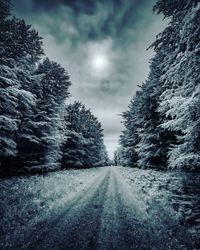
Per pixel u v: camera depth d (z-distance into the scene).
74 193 12.59
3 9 10.92
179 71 7.34
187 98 7.00
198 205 7.06
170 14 7.52
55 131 22.62
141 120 19.67
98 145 57.66
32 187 11.88
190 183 8.88
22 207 7.86
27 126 17.80
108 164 159.12
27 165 19.34
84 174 27.62
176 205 8.29
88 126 45.38
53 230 6.01
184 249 4.93
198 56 6.41
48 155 21.88
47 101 20.66
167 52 8.36
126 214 7.96
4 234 5.46
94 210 8.44
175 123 7.53
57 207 8.71
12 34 12.02
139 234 5.88
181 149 7.98
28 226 6.25
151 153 18.42
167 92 8.54
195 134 6.78
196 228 6.09
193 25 6.09
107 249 4.94
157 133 17.38
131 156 34.25
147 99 18.09
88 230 6.15
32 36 13.89
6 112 14.25
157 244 5.18
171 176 12.83
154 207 8.52
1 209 7.17
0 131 13.59
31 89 18.14
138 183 17.34
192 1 6.20
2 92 11.43
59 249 4.83
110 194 12.48
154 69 17.36
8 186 11.87
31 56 15.72
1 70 11.48
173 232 5.86
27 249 4.75
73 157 35.00
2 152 13.38
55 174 22.17
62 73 22.42
